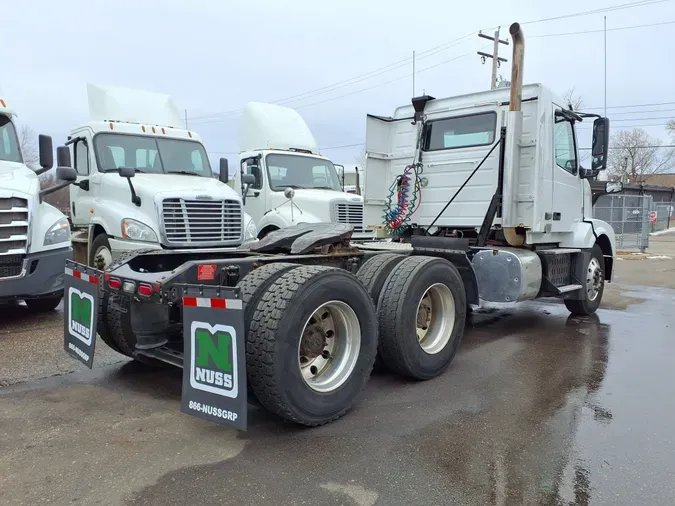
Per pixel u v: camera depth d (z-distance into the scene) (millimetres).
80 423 3770
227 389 3256
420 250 5867
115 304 4691
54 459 3229
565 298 7859
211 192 8414
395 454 3338
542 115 6547
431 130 7629
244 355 3189
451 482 3000
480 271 6523
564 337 6559
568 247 7531
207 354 3371
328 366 3965
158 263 4895
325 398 3742
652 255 19344
